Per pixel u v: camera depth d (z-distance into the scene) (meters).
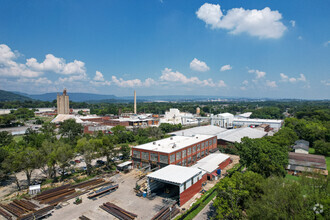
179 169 63.28
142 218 47.78
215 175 71.19
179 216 46.78
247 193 43.00
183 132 141.75
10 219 47.41
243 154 66.94
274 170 59.56
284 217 34.44
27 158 63.81
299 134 130.12
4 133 115.69
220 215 41.81
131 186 66.06
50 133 141.88
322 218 32.09
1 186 69.00
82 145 74.56
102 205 53.59
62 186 63.72
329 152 100.06
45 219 47.41
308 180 40.44
